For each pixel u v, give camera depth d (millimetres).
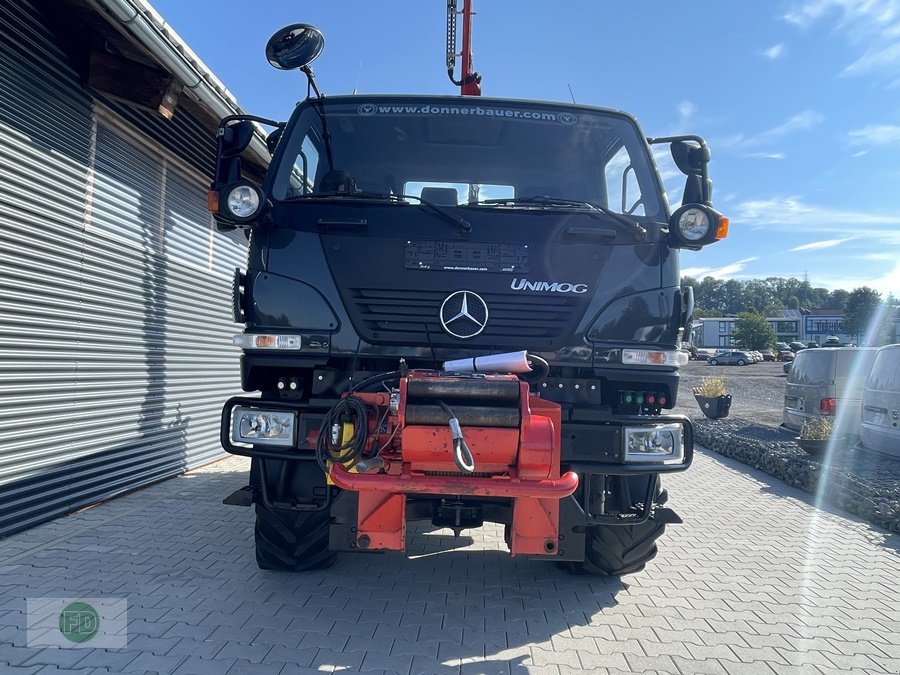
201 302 8156
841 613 4164
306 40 4090
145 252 6770
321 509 3691
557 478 3229
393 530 3479
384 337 3711
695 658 3490
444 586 4418
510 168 4398
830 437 9180
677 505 7199
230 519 5758
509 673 3264
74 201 5586
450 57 7254
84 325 5738
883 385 8922
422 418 3039
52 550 4801
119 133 6285
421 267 3752
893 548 5621
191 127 7629
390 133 4391
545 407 3352
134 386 6602
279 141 4262
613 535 4348
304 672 3193
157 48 5281
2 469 4836
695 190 4156
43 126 5172
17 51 4863
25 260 4961
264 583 4316
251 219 3727
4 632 3492
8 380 4828
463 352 3721
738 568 5016
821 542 5777
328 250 3770
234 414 3617
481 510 3666
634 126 4488
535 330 3748
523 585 4492
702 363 62188
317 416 3529
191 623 3680
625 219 3932
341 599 4117
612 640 3676
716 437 11281
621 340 3787
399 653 3432
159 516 5793
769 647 3652
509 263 3787
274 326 3738
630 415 3770
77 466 5730
